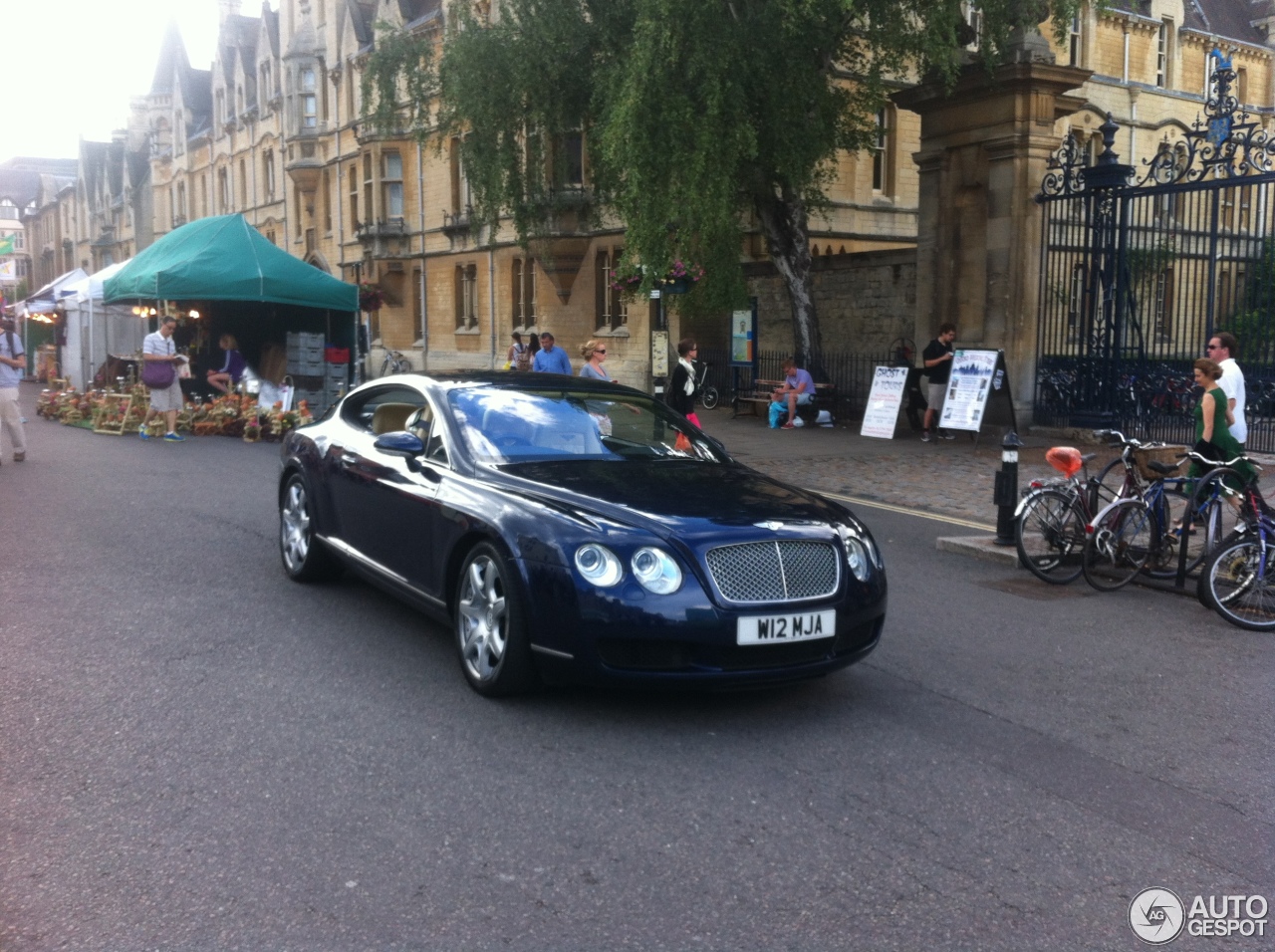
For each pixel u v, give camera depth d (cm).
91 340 2495
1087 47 3038
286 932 309
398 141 3584
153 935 306
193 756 435
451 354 3462
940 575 820
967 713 515
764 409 2128
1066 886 350
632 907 328
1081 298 1677
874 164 2723
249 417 1689
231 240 1834
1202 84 3353
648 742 463
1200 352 1741
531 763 437
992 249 1723
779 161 1764
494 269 3222
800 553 489
